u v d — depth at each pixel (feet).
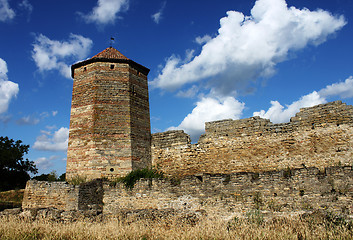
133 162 65.62
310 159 56.75
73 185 55.72
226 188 49.65
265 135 62.13
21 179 146.61
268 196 46.26
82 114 67.87
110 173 63.10
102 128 65.87
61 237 33.50
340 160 54.08
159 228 38.09
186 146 68.95
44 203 57.41
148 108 75.05
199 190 51.80
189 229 36.24
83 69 72.64
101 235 33.71
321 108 58.65
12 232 34.22
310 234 31.12
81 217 45.73
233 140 64.85
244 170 61.72
